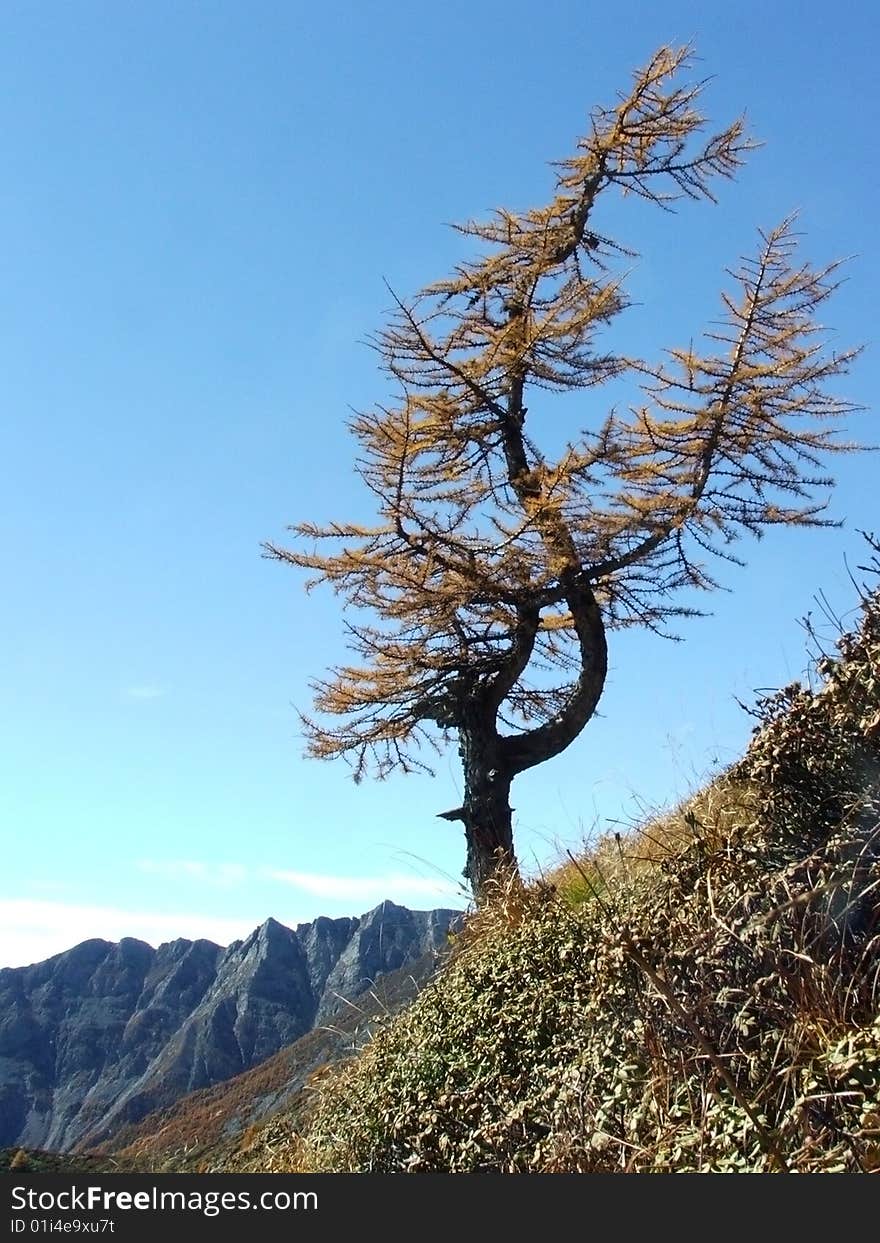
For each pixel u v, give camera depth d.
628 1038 4.51
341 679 13.09
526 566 12.17
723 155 12.44
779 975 3.86
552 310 12.30
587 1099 4.48
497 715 13.34
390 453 11.17
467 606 12.60
